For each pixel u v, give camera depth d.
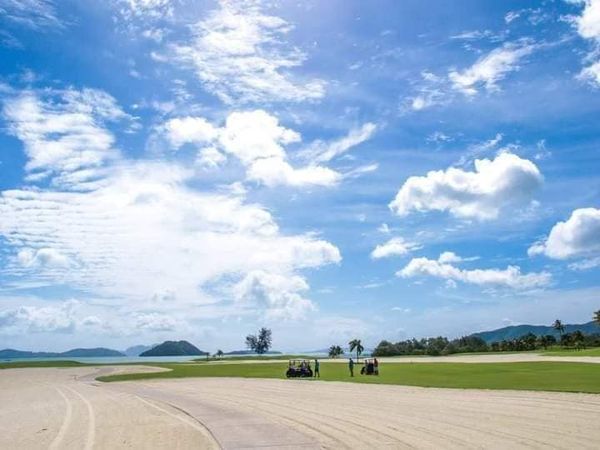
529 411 23.55
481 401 28.80
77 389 59.25
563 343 199.75
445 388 38.84
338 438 18.59
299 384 51.88
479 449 15.47
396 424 21.34
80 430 24.78
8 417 33.56
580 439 16.44
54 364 172.12
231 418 25.92
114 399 42.59
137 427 24.61
